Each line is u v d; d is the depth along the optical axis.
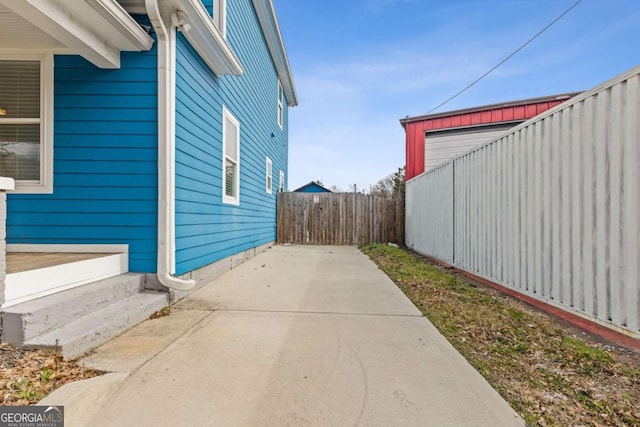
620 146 2.72
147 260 3.89
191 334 3.03
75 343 2.43
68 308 2.73
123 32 3.41
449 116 10.38
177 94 4.11
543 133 3.78
